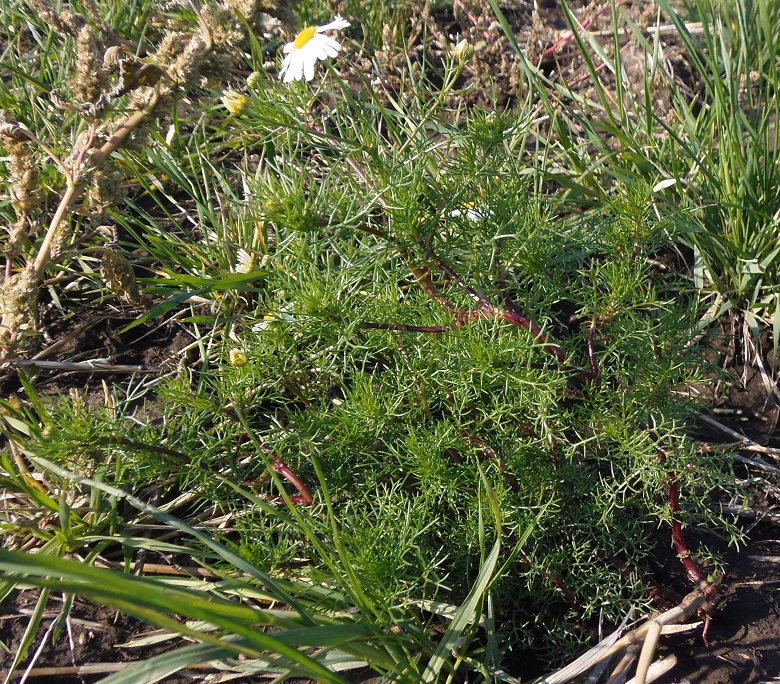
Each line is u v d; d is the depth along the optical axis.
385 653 0.39
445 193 0.43
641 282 0.44
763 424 0.54
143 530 0.46
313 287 0.42
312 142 0.49
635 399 0.43
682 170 0.62
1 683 0.41
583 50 0.60
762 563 0.46
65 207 0.45
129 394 0.53
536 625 0.44
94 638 0.43
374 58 0.68
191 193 0.60
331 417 0.44
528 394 0.42
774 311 0.57
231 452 0.46
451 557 0.44
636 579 0.44
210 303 0.57
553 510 0.42
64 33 0.45
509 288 0.44
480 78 0.71
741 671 0.41
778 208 0.58
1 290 0.45
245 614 0.33
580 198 0.61
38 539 0.45
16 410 0.46
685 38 0.61
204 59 0.42
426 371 0.44
